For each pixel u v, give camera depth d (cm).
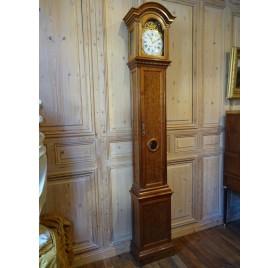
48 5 147
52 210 159
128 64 167
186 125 203
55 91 154
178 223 207
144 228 165
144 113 156
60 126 157
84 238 170
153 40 154
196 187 213
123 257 177
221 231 215
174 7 188
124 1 168
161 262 169
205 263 169
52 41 150
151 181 165
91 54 162
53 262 107
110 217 177
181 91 199
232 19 216
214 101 216
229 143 213
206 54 207
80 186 166
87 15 158
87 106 164
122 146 177
